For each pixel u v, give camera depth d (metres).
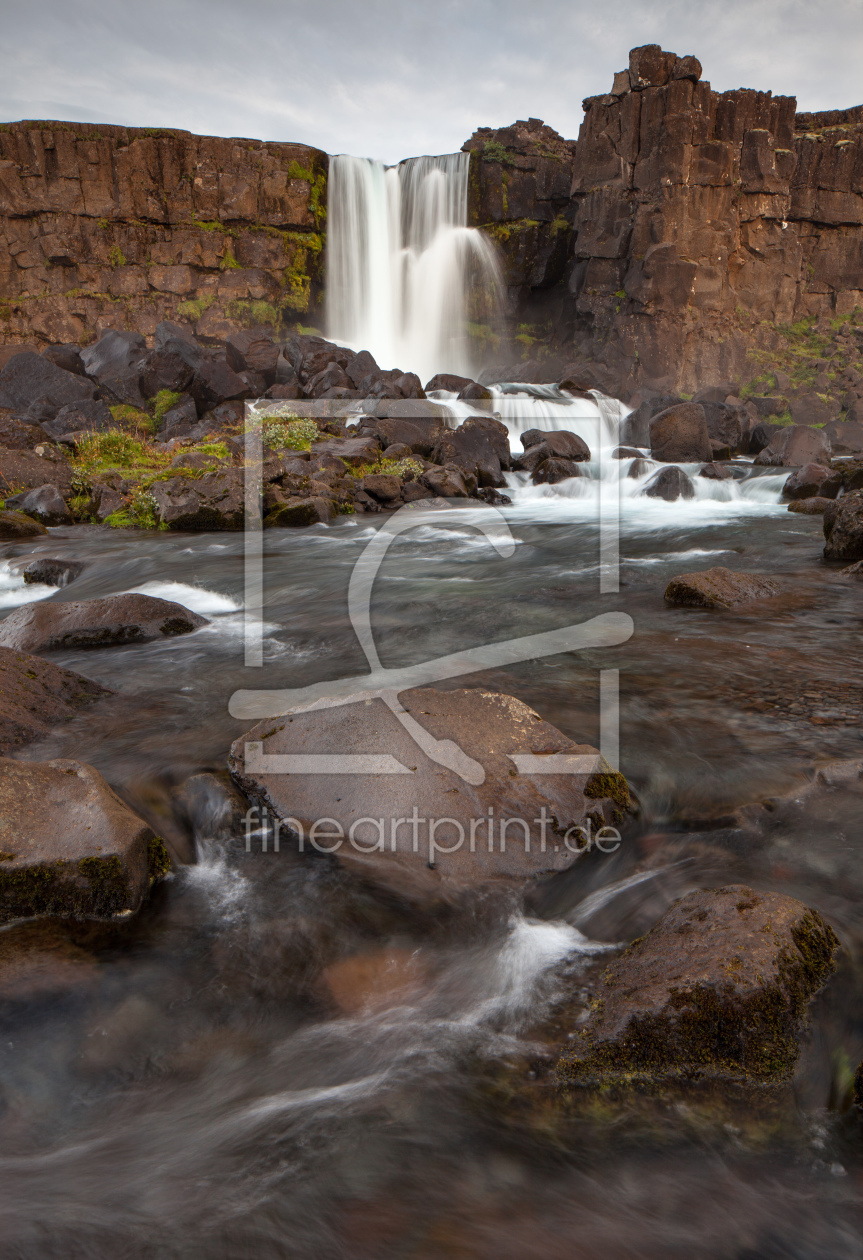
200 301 36.03
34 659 5.68
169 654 7.08
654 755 4.65
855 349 34.72
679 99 32.81
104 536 14.10
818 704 5.40
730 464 22.14
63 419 21.59
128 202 35.19
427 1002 2.83
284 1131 2.30
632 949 2.92
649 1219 2.01
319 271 38.25
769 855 3.59
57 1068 2.56
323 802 3.97
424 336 40.03
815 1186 2.08
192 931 3.25
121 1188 2.12
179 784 4.43
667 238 33.78
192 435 21.47
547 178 38.41
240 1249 1.92
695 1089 2.35
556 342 39.75
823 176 35.78
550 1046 2.57
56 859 3.29
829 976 2.66
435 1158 2.19
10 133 34.06
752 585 8.81
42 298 35.06
